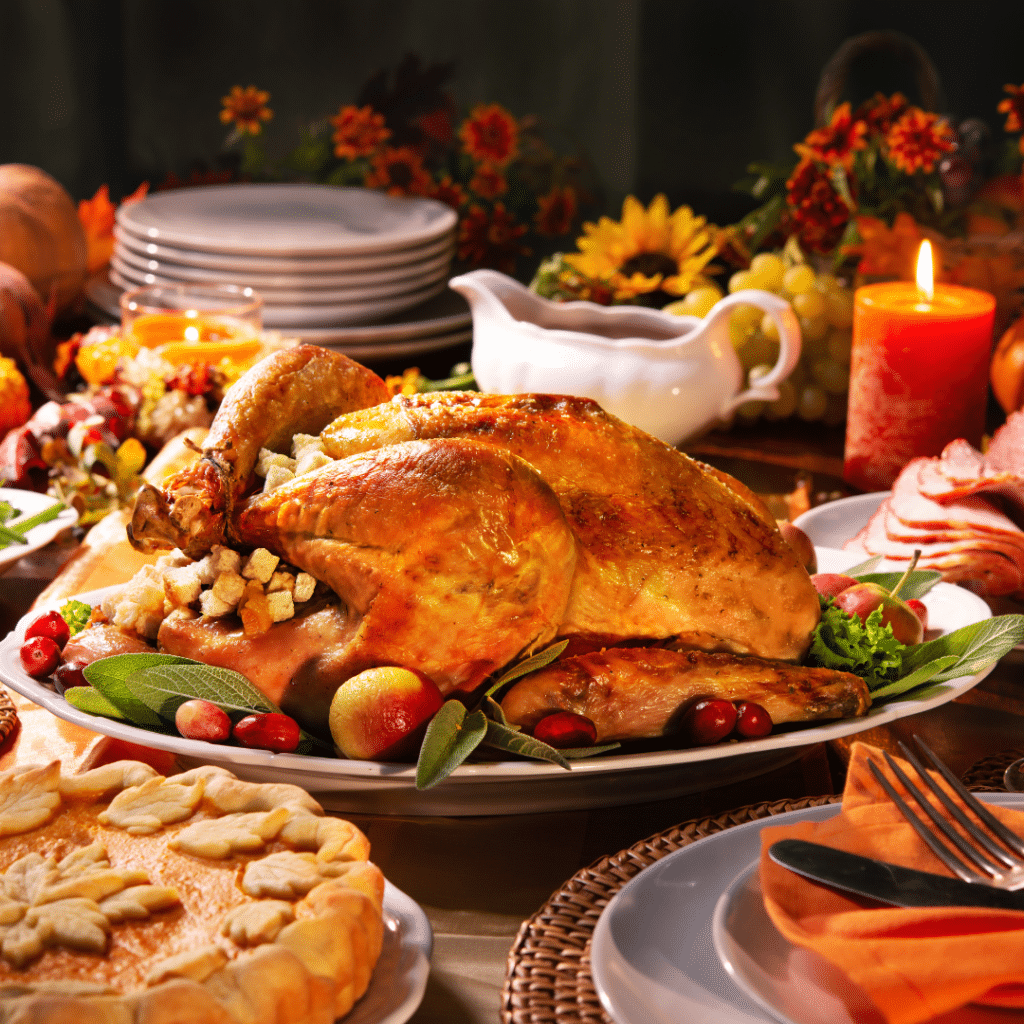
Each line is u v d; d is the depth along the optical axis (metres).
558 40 1.96
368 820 1.14
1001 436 1.43
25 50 2.01
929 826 0.91
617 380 1.46
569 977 0.85
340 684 1.14
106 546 1.38
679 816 1.15
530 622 1.14
